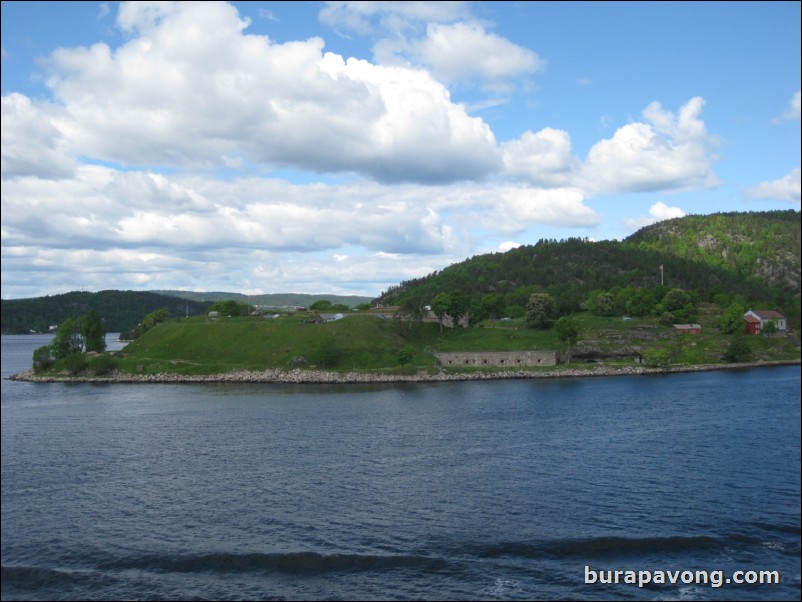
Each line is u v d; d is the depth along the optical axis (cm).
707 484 6844
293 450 8538
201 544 5291
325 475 7250
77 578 4725
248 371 18212
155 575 4778
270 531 5553
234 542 5322
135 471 7506
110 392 15625
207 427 10356
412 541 5325
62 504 6297
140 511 6081
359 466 7644
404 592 4500
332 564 4900
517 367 19188
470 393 14775
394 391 15312
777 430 9800
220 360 19362
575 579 4678
